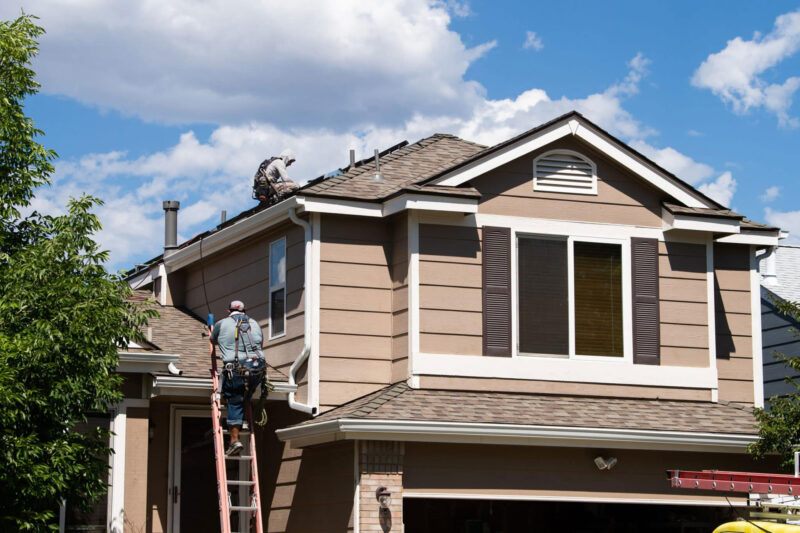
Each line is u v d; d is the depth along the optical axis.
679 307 17.97
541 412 16.14
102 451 13.69
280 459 17.47
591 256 17.66
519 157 17.41
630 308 17.64
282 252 18.14
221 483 14.15
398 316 17.12
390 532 15.07
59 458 11.55
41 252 11.93
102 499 15.43
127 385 15.77
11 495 11.55
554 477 16.09
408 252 16.92
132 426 15.73
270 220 17.98
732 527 10.62
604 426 15.88
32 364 11.45
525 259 17.34
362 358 17.03
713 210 18.27
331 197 16.88
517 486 15.88
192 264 21.50
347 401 16.83
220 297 20.42
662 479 16.61
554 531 19.47
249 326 15.20
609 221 17.80
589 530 19.59
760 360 18.88
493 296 17.05
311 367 16.73
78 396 11.89
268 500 17.70
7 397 10.90
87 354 11.83
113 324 12.19
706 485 10.85
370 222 17.48
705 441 16.16
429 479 15.52
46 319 11.74
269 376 17.34
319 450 16.34
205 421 17.70
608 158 17.86
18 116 12.35
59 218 12.24
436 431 15.12
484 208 17.23
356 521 15.04
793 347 24.23
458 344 16.78
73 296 12.02
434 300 16.80
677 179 18.00
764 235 18.92
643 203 18.05
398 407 15.53
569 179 17.73
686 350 17.88
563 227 17.55
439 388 16.55
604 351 17.45
